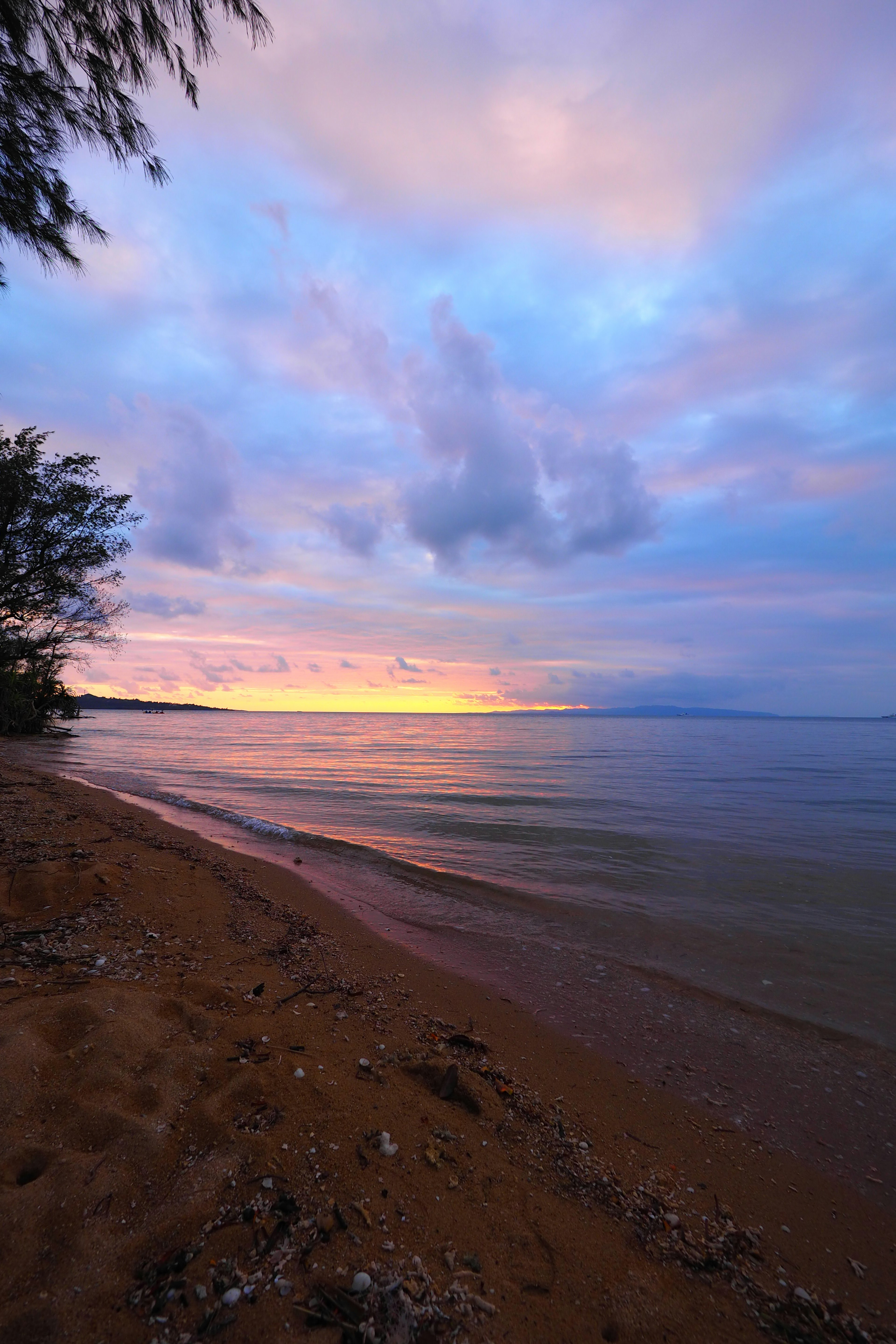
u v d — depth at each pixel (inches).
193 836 417.7
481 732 3073.3
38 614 706.8
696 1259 95.4
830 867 392.8
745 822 555.5
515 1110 130.8
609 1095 146.6
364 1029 157.0
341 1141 103.0
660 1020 191.2
